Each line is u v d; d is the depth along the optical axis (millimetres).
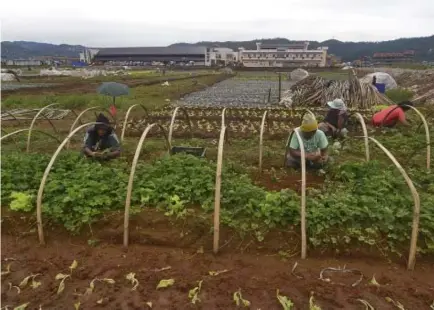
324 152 7445
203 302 4066
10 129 12383
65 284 4359
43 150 9391
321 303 4062
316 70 71688
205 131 12289
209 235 5152
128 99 22453
